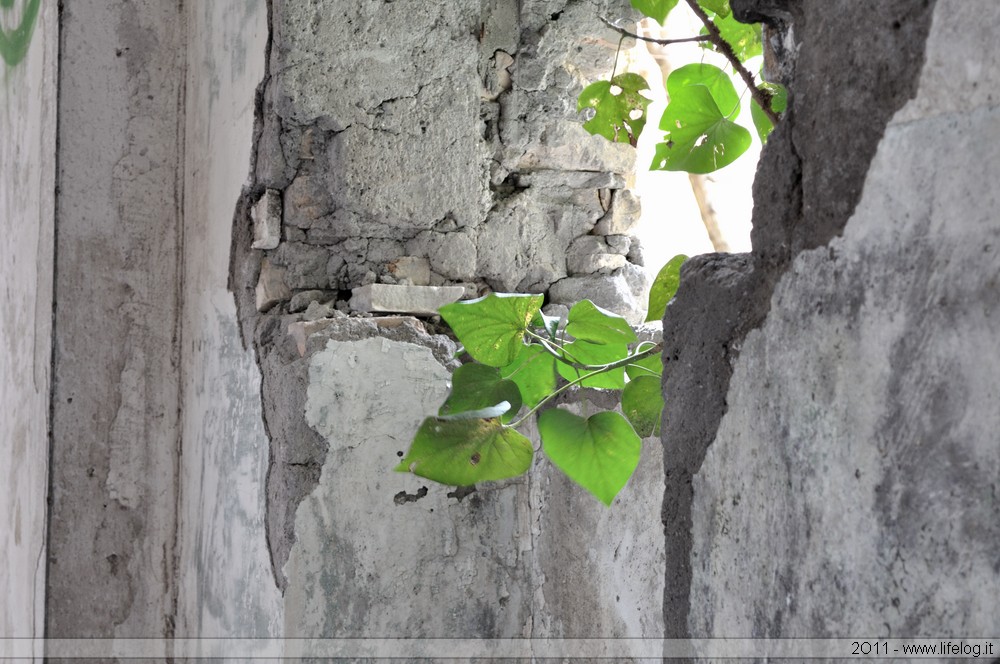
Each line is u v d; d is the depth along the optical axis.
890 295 0.69
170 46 2.40
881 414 0.70
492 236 1.92
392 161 1.84
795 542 0.78
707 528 0.89
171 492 2.38
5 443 2.66
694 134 1.28
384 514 1.77
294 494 1.70
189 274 2.36
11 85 2.78
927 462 0.66
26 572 2.40
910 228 0.68
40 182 2.41
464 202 1.89
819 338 0.76
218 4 2.17
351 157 1.81
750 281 0.84
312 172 1.83
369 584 1.75
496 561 1.84
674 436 0.94
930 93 0.67
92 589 2.30
